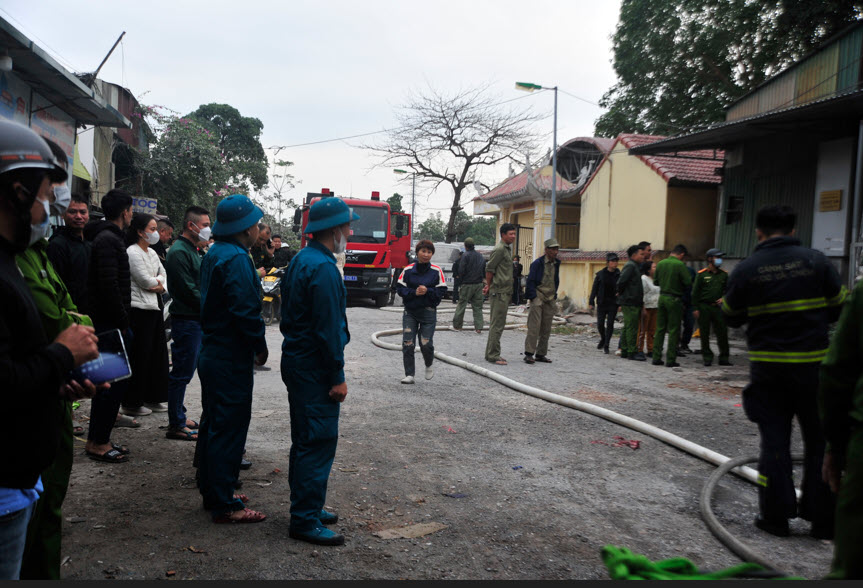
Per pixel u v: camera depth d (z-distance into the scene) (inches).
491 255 394.6
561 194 960.3
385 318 656.4
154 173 788.0
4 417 67.8
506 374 361.4
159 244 330.3
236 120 1892.2
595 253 782.5
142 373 230.1
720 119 884.0
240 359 147.1
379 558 132.1
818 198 487.8
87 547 131.0
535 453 213.9
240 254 146.8
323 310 135.8
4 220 69.1
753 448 227.1
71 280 188.5
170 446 204.5
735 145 575.2
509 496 173.0
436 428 241.1
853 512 68.9
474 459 205.0
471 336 545.6
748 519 163.3
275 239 526.3
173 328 208.8
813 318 150.3
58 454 92.4
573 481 187.6
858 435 70.7
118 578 118.0
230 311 142.9
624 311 448.5
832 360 83.8
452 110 1326.3
